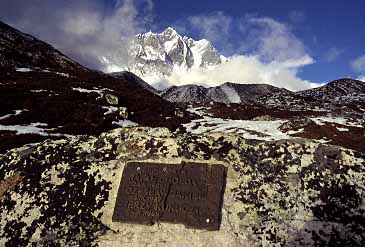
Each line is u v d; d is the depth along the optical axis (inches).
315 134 2480.3
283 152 719.1
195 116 3208.7
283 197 670.5
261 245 621.6
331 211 655.1
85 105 2432.3
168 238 639.1
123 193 694.5
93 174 730.8
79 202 702.5
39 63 3983.8
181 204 665.0
